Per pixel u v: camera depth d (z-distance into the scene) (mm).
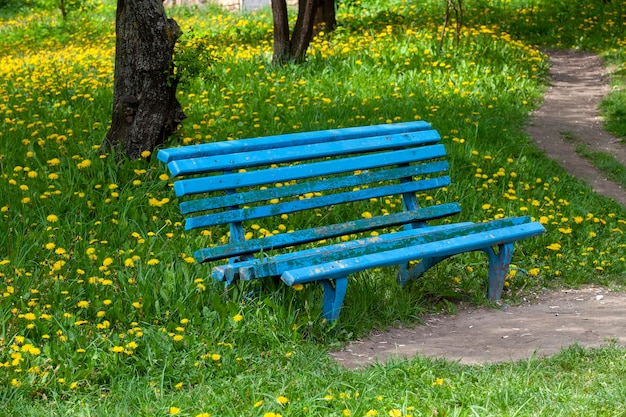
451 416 3613
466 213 7344
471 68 13414
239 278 4965
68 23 23125
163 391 4082
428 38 14867
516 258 6602
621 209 7988
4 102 10828
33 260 5734
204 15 25188
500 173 8094
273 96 11203
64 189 6922
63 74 12953
